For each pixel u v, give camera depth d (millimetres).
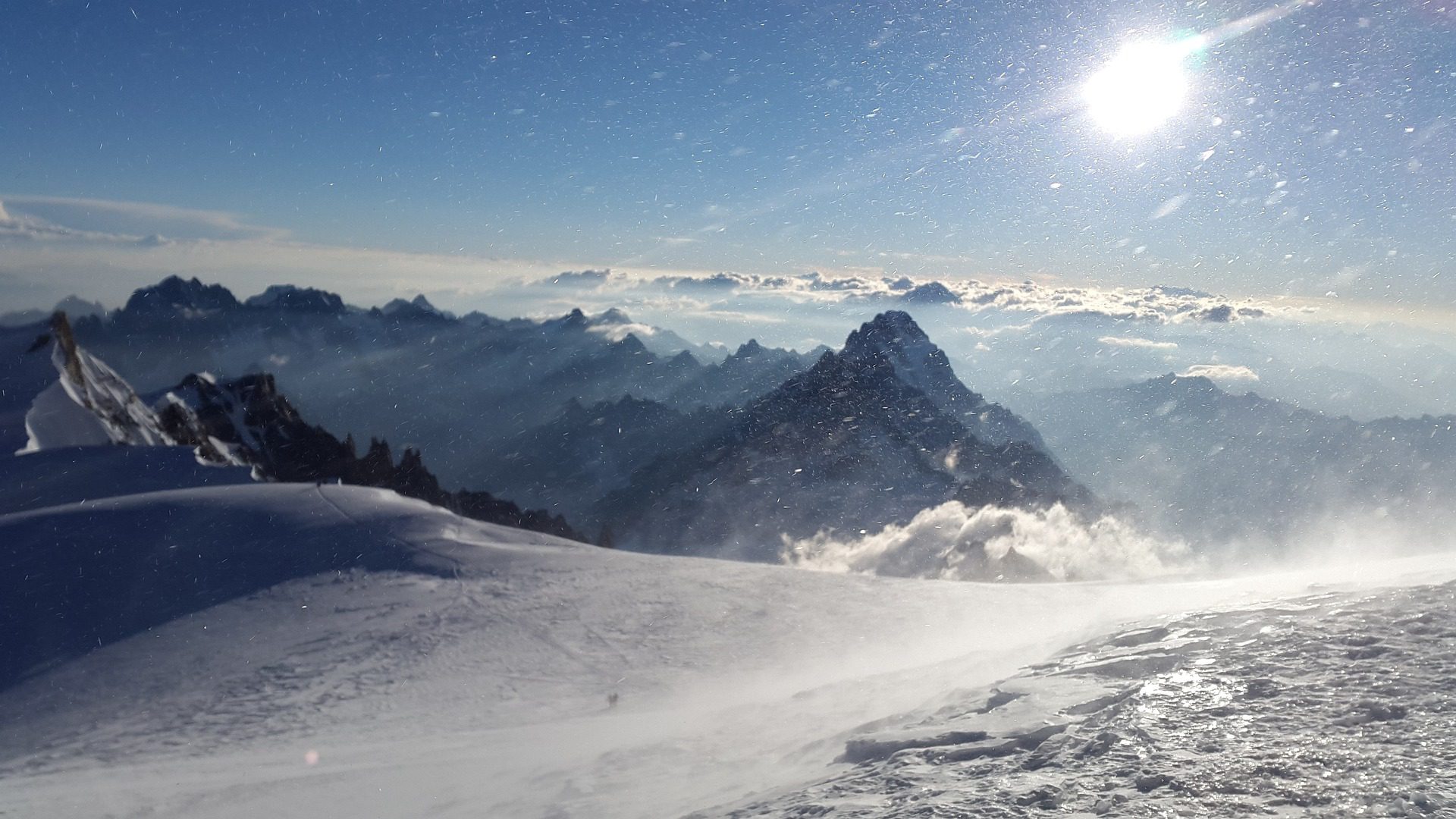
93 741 19828
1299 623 7316
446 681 24188
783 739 10008
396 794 12508
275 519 40406
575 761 12078
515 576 35719
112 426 85938
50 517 38531
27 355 87938
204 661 25797
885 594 34062
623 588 34375
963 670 12422
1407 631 6508
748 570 37969
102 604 30594
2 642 27484
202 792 14188
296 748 18453
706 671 24906
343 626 29266
